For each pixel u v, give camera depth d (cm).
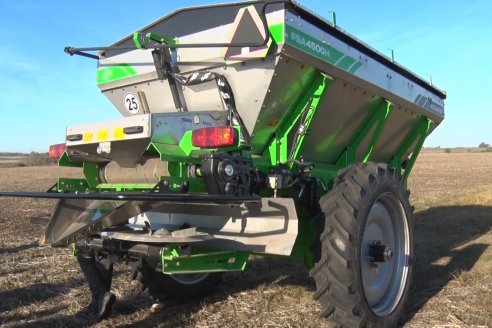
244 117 431
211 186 356
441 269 625
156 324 436
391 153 683
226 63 420
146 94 504
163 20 465
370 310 395
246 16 398
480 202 1404
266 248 384
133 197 308
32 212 1330
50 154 443
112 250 402
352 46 477
